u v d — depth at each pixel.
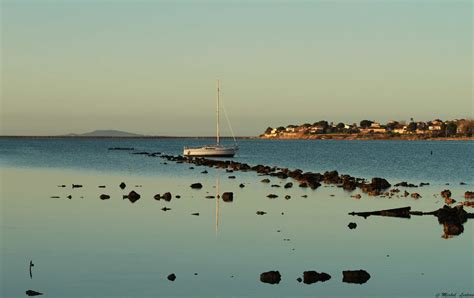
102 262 28.22
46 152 171.50
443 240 33.84
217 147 143.12
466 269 27.53
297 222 39.50
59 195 54.66
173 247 31.39
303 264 28.27
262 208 46.09
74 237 33.91
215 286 24.62
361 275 25.86
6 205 47.22
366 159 138.12
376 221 40.19
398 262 28.78
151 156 147.75
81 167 99.50
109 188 61.97
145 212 43.53
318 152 183.75
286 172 84.81
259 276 26.12
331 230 36.66
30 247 31.31
